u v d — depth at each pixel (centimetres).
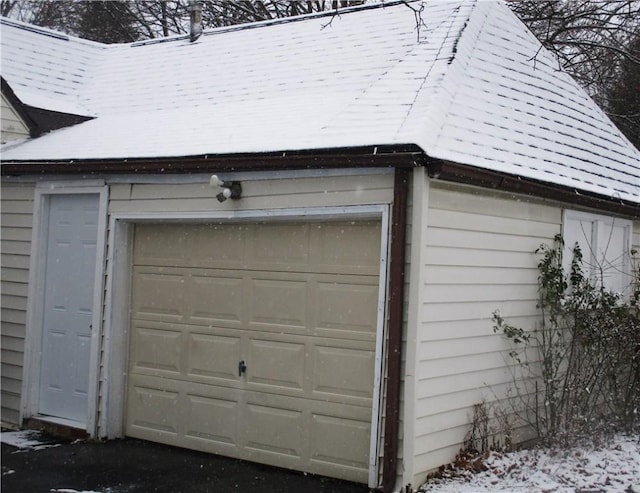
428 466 666
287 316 750
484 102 825
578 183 844
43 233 936
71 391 905
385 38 974
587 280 867
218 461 765
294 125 785
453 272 695
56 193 917
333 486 682
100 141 925
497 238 754
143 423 849
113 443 834
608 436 793
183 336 825
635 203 948
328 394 717
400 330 653
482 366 736
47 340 931
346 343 709
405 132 668
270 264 766
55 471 725
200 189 796
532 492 627
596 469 688
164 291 845
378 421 659
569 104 1021
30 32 1216
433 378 672
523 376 794
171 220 820
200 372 809
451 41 884
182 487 677
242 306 783
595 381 826
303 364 735
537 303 816
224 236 803
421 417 657
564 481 655
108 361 852
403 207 656
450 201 690
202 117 927
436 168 641
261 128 805
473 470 684
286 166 709
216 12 2095
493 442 747
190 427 811
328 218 713
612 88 1816
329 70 950
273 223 765
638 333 863
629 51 1605
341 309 715
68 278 919
